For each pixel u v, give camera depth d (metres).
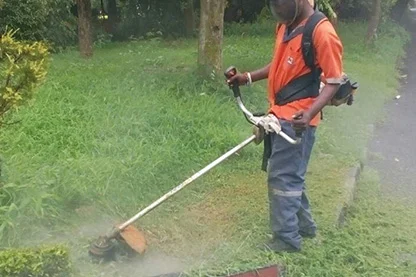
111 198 4.76
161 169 5.43
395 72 12.53
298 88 4.03
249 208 4.96
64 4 14.68
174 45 15.24
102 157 5.52
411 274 4.25
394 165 6.88
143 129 6.41
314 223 4.51
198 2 18.95
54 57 11.84
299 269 4.04
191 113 7.08
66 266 3.42
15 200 4.32
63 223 4.38
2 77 4.12
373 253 4.52
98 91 7.97
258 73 4.32
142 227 4.50
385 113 9.11
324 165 6.14
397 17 21.02
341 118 8.08
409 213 5.44
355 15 19.16
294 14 3.86
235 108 7.57
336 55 3.81
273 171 4.14
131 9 17.48
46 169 4.94
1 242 3.98
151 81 8.55
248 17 19.53
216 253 4.16
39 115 6.66
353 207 5.40
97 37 16.17
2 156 5.15
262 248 4.27
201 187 5.32
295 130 3.76
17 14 13.11
